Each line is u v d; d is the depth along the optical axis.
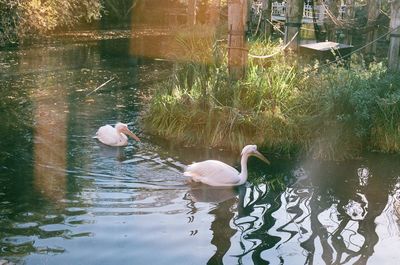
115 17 33.50
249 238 6.21
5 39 21.77
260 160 8.91
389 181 8.16
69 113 11.45
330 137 9.30
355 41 23.34
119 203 7.04
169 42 24.14
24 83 14.41
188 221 6.60
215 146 9.48
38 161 8.46
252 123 9.57
